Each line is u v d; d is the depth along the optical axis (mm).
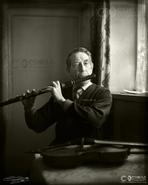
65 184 970
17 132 1576
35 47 1584
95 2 1603
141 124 1582
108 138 1526
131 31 1650
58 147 1238
